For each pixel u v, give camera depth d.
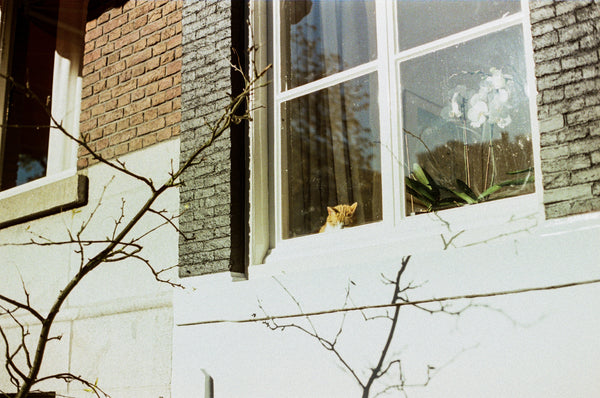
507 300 2.77
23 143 5.67
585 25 2.76
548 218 2.73
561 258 2.65
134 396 4.04
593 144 2.66
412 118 3.58
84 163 4.90
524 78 3.26
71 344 4.50
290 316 3.44
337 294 3.29
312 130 3.97
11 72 5.86
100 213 4.65
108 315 4.34
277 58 4.20
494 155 3.28
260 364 3.50
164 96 4.48
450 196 3.35
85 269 2.50
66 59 5.61
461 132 3.41
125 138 4.66
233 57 4.10
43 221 5.02
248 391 3.52
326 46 4.05
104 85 4.94
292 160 4.01
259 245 3.88
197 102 4.19
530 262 2.73
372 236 3.52
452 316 2.90
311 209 3.87
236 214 3.88
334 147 3.86
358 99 3.83
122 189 4.56
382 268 3.16
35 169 5.57
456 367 2.86
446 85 3.51
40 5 5.88
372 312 3.16
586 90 2.71
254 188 3.94
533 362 2.66
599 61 2.70
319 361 3.29
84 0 5.64
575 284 2.61
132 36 4.84
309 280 3.40
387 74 3.70
